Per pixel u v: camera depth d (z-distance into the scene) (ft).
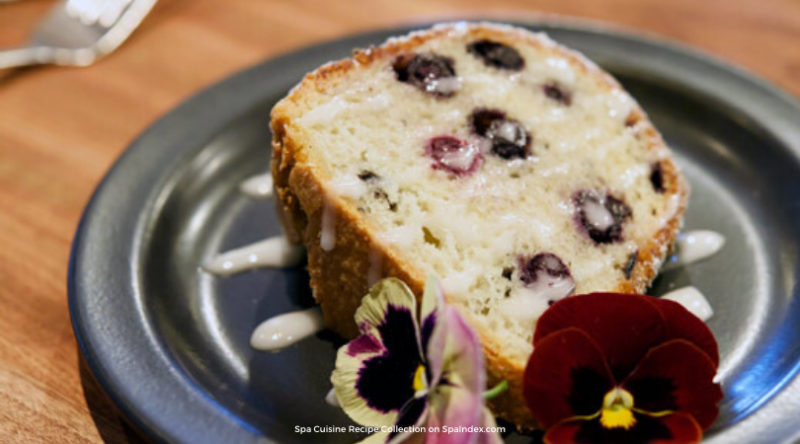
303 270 0.88
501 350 0.73
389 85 0.86
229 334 0.83
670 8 1.18
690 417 0.70
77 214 0.94
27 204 0.95
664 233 0.83
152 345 0.76
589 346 0.71
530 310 0.76
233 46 1.13
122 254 0.84
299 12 1.18
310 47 1.03
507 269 0.79
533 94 0.89
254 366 0.80
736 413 0.73
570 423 0.70
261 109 0.98
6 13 1.18
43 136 1.02
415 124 0.85
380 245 0.76
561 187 0.84
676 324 0.71
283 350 0.81
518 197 0.82
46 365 0.81
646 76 1.01
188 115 0.96
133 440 0.76
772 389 0.74
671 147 0.98
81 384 0.79
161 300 0.84
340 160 0.81
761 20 1.15
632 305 0.71
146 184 0.90
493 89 0.88
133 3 1.15
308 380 0.79
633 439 0.70
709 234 0.89
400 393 0.72
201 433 0.70
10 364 0.81
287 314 0.84
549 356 0.70
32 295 0.86
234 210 0.93
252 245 0.90
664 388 0.71
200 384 0.77
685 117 0.99
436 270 0.76
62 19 1.14
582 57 0.93
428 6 1.19
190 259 0.89
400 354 0.73
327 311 0.81
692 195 0.94
